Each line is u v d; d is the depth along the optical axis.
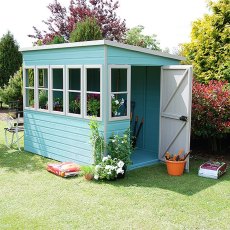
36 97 8.06
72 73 8.59
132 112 8.83
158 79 8.10
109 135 6.39
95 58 6.38
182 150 6.80
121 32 18.25
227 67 8.78
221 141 8.93
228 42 8.86
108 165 6.00
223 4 8.95
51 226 4.27
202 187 5.84
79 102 7.27
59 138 7.48
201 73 9.22
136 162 7.26
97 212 4.71
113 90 8.88
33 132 8.26
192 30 9.71
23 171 6.69
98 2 18.17
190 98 6.69
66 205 4.94
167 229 4.23
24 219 4.46
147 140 8.54
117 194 5.40
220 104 7.45
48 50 7.55
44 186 5.77
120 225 4.32
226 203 5.11
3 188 5.66
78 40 12.64
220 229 4.26
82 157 6.92
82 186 5.77
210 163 6.81
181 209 4.85
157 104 8.20
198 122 7.62
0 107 18.41
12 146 9.08
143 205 4.97
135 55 6.70
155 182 6.07
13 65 18.41
